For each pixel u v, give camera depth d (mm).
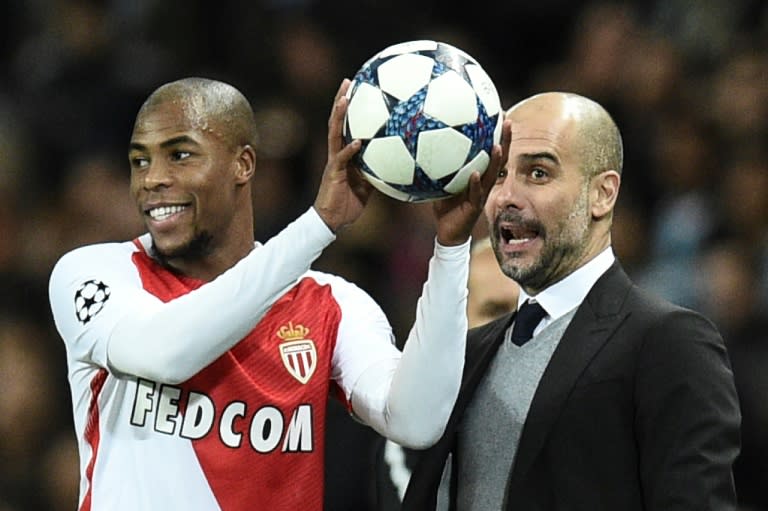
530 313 18328
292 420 18375
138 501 18047
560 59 43281
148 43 43906
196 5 43875
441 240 17578
